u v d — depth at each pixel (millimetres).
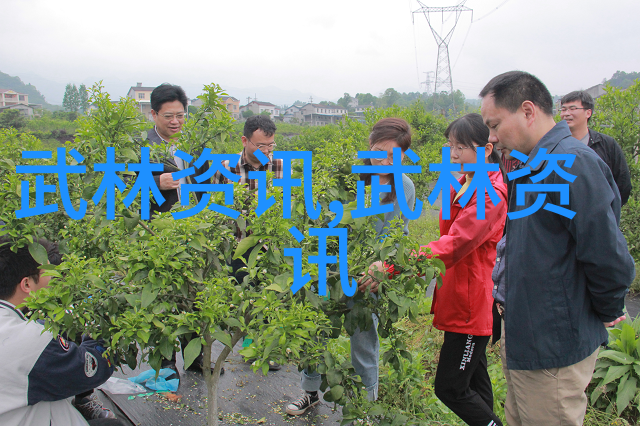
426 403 3016
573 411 2035
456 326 2357
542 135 2033
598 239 1787
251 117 3658
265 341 1698
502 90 2029
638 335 3408
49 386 1911
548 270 1967
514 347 2092
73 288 1736
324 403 3070
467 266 2307
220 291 1870
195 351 1719
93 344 2121
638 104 6129
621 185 4359
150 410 2910
